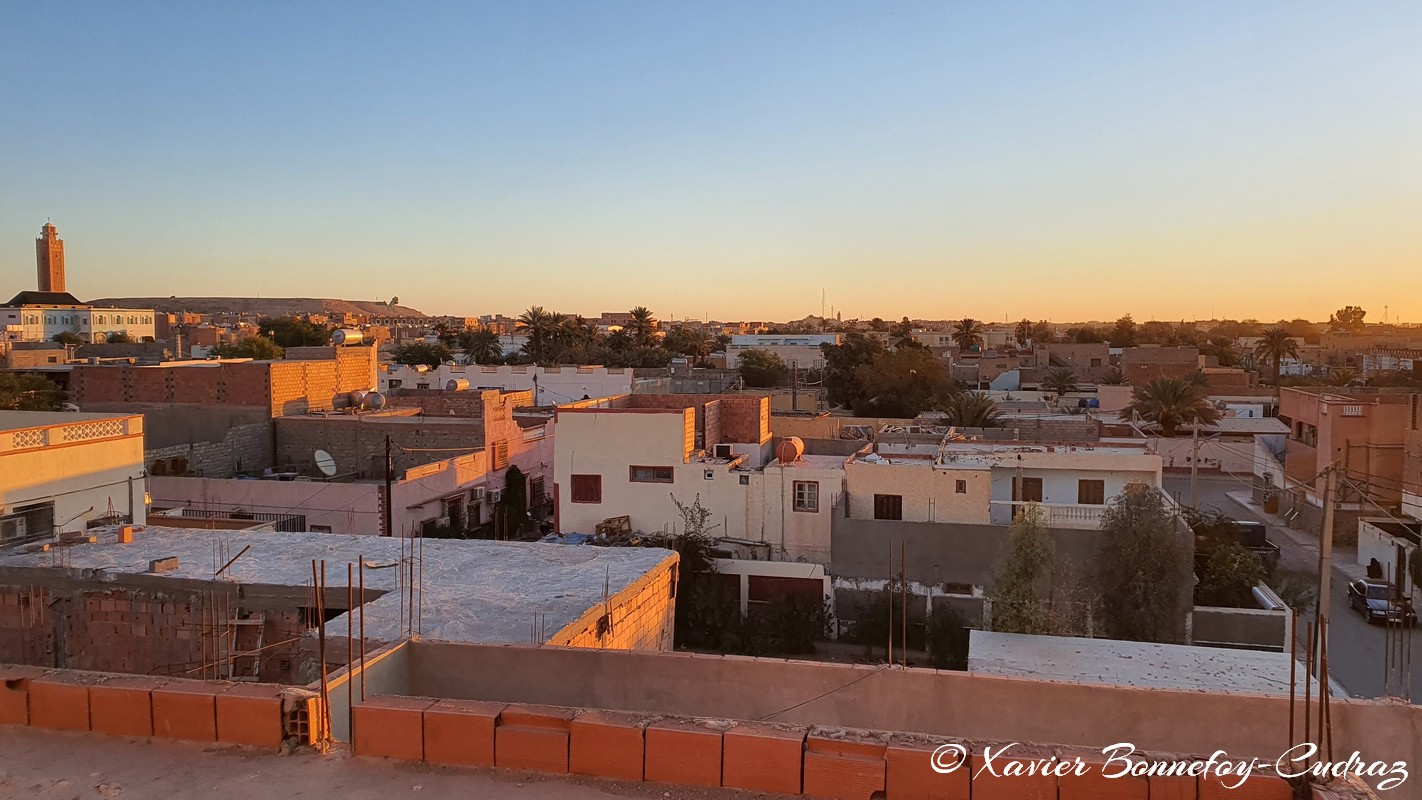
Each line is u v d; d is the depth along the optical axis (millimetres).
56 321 128500
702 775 4535
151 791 4512
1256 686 14711
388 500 29531
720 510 30281
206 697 5020
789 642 27312
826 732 4586
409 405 46281
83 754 4891
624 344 106938
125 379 40375
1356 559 37062
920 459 31312
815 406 64750
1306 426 48750
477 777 4652
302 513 30984
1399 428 40844
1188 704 7609
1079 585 24484
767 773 4465
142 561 14891
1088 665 15789
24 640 14312
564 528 31672
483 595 13078
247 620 13336
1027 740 7793
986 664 15836
